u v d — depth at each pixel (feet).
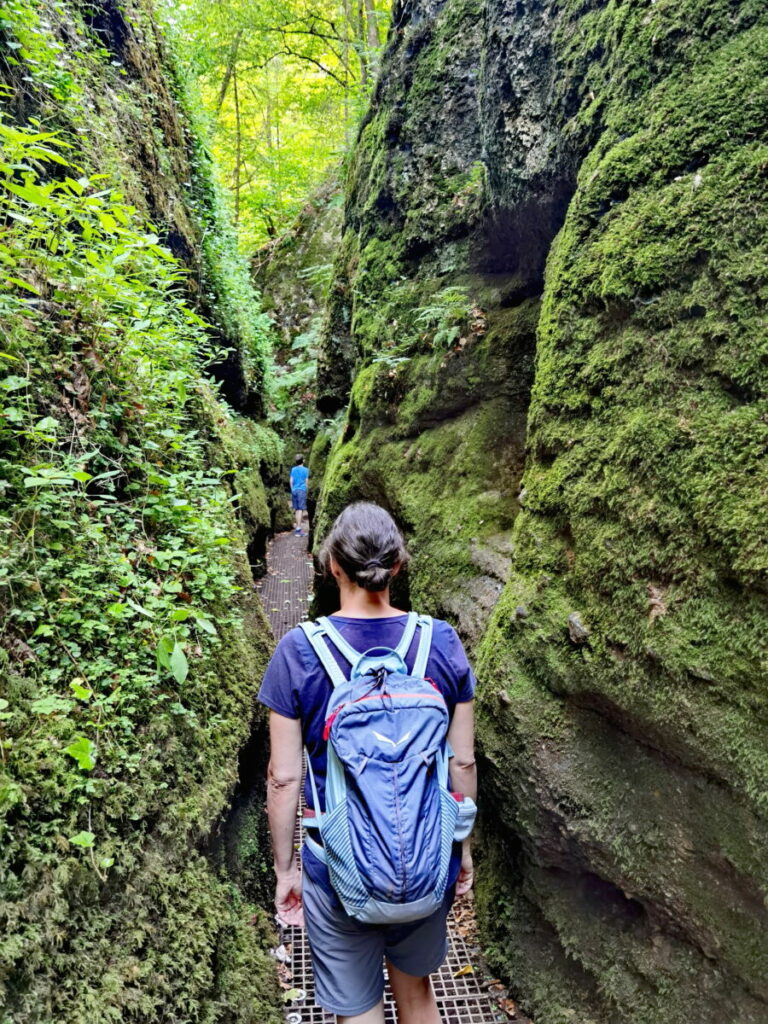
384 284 14.05
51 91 9.78
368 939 4.79
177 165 17.67
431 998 5.65
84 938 4.13
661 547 5.02
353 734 4.37
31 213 6.89
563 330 6.61
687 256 5.16
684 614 4.76
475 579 9.00
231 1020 5.40
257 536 21.15
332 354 20.79
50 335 7.11
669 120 5.57
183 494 8.76
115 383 8.11
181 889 5.26
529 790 6.23
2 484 5.44
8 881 3.72
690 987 4.92
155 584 6.82
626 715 5.33
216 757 6.67
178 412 9.46
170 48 18.84
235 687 8.04
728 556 4.45
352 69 35.24
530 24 8.43
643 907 5.48
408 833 4.15
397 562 5.14
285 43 37.01
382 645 4.89
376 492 12.73
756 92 4.88
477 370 10.61
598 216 6.30
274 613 19.22
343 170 21.65
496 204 10.04
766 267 4.55
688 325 5.14
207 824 5.92
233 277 23.35
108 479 7.36
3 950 3.42
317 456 22.35
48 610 5.41
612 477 5.60
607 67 6.70
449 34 12.84
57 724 4.74
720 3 5.30
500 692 6.71
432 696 4.62
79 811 4.50
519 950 6.79
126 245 7.54
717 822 4.60
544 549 6.62
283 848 4.93
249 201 43.19
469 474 10.25
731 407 4.74
